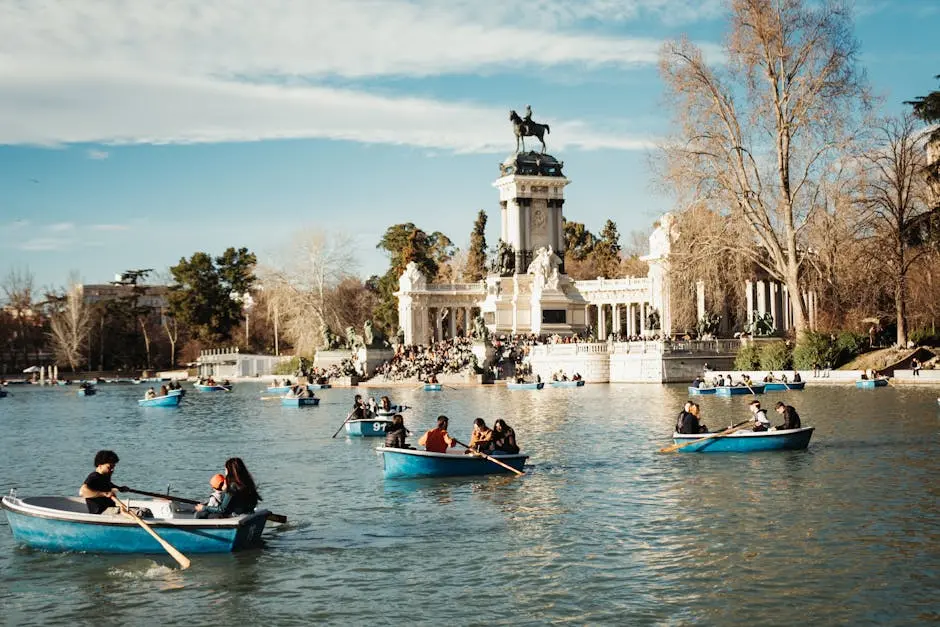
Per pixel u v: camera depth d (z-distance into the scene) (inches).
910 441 1868.8
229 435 2439.7
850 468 1571.1
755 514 1251.2
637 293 6186.0
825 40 3437.5
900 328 3713.1
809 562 1027.9
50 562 1072.2
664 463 1681.8
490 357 4862.2
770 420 2361.0
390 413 2475.4
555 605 919.7
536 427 2353.6
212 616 911.0
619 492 1423.5
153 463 1899.6
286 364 6643.7
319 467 1758.1
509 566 1042.7
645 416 2576.3
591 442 2007.9
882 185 3609.7
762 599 920.3
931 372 3457.2
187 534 1083.3
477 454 1562.5
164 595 967.6
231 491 1127.0
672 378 4247.0
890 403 2701.8
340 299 7150.6
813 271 3806.6
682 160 3575.3
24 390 6136.8
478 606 921.5
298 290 6702.8
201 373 7844.5
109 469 1127.0
